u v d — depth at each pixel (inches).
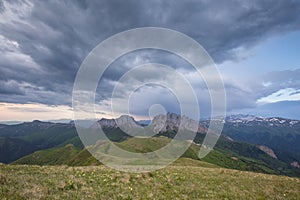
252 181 947.3
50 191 542.9
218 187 810.8
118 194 599.5
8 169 737.0
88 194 564.4
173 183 788.0
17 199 459.8
